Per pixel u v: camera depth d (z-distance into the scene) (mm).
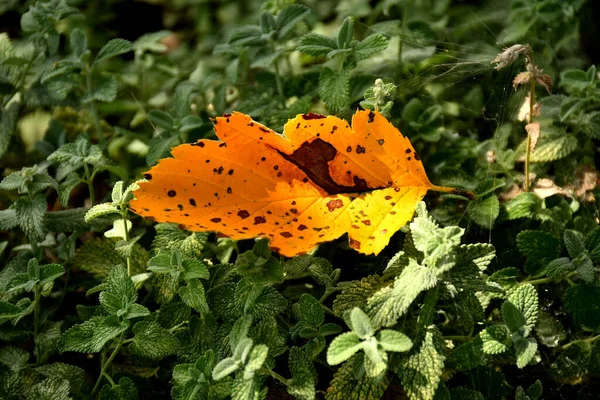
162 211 439
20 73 562
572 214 510
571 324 480
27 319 485
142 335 445
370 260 504
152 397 478
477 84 563
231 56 577
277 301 445
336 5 607
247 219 441
